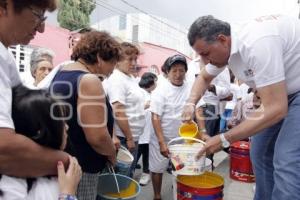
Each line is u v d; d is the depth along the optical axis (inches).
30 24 50.7
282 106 75.2
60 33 428.1
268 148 96.3
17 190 47.8
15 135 46.2
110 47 87.5
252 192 150.6
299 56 79.8
